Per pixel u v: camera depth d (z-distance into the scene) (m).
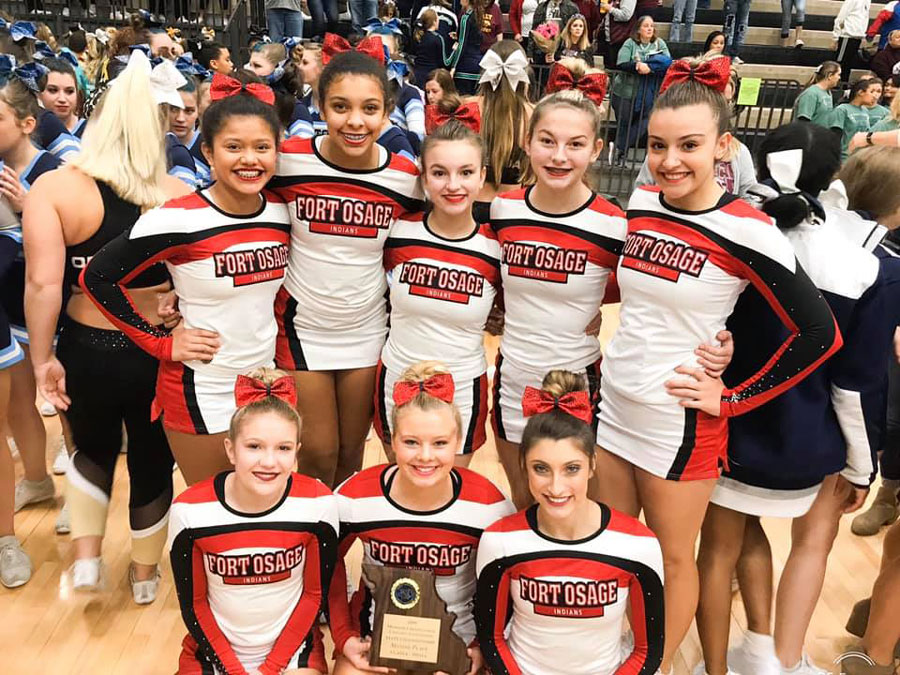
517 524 2.13
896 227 2.37
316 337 2.49
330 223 2.34
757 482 2.21
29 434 3.18
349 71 2.16
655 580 2.09
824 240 2.11
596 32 8.70
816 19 10.66
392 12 8.73
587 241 2.23
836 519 2.43
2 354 2.70
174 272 2.26
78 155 2.47
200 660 2.23
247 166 2.13
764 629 2.47
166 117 2.72
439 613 2.15
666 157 1.92
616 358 2.16
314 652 2.25
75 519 2.65
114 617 2.71
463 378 2.42
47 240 2.35
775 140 2.20
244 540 2.14
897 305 2.07
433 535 2.22
